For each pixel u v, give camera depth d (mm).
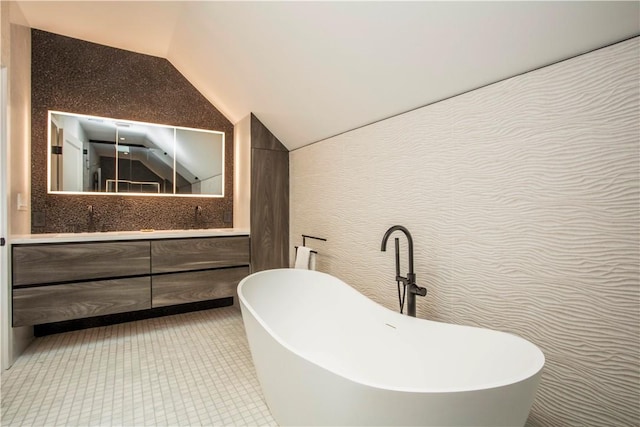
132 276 2371
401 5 1328
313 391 1073
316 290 2160
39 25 2381
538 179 1308
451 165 1668
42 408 1492
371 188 2219
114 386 1697
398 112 1972
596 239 1143
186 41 2520
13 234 2023
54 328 2428
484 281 1513
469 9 1204
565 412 1222
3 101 1875
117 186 2773
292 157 3193
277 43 1966
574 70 1194
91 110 2660
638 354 1040
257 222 3023
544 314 1288
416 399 870
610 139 1105
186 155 3096
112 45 2727
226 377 1809
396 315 1615
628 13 987
